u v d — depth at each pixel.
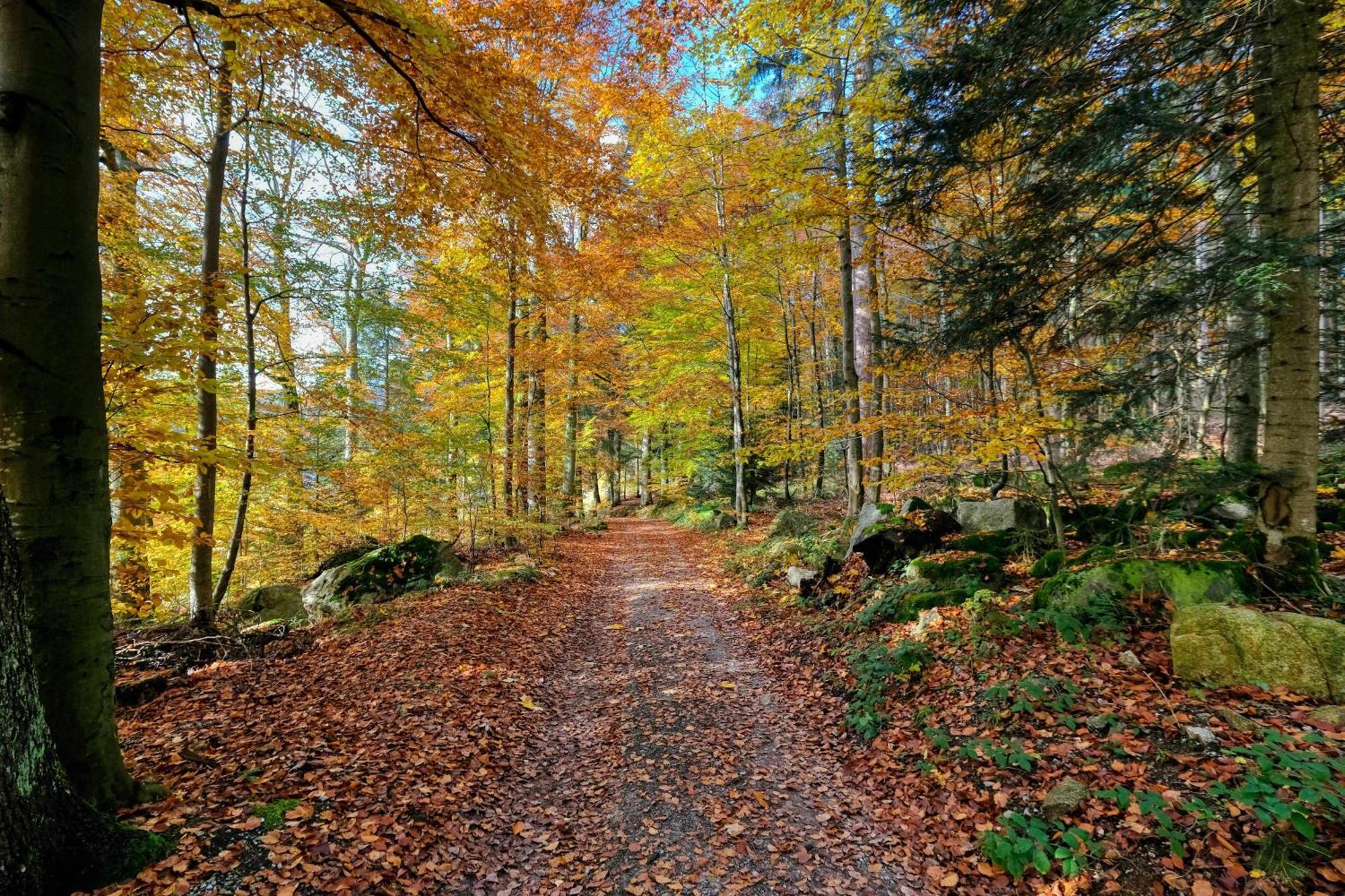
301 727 4.62
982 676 4.73
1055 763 3.65
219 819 3.24
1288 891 2.46
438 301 9.57
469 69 4.48
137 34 5.86
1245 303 4.48
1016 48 4.72
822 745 4.90
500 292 11.46
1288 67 4.25
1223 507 6.44
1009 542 7.48
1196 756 3.30
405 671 5.88
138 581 6.98
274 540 12.16
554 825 4.00
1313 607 4.27
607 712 5.77
